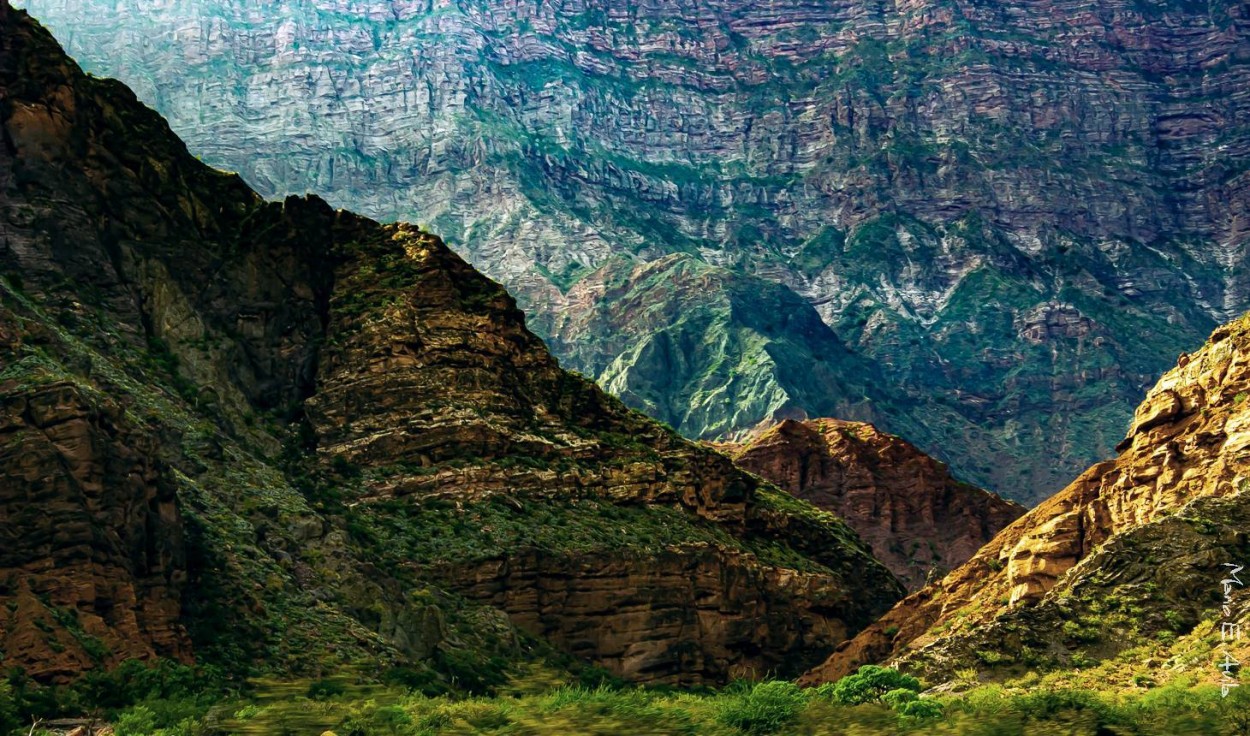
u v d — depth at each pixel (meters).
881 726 97.69
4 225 155.50
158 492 117.50
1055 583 127.50
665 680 155.88
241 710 103.94
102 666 103.75
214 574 123.88
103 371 144.38
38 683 100.38
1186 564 115.75
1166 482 126.62
